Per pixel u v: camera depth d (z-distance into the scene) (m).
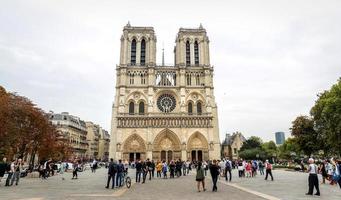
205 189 33.81
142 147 120.75
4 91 70.38
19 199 24.84
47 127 74.44
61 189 33.78
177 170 62.09
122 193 30.05
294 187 35.81
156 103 129.25
